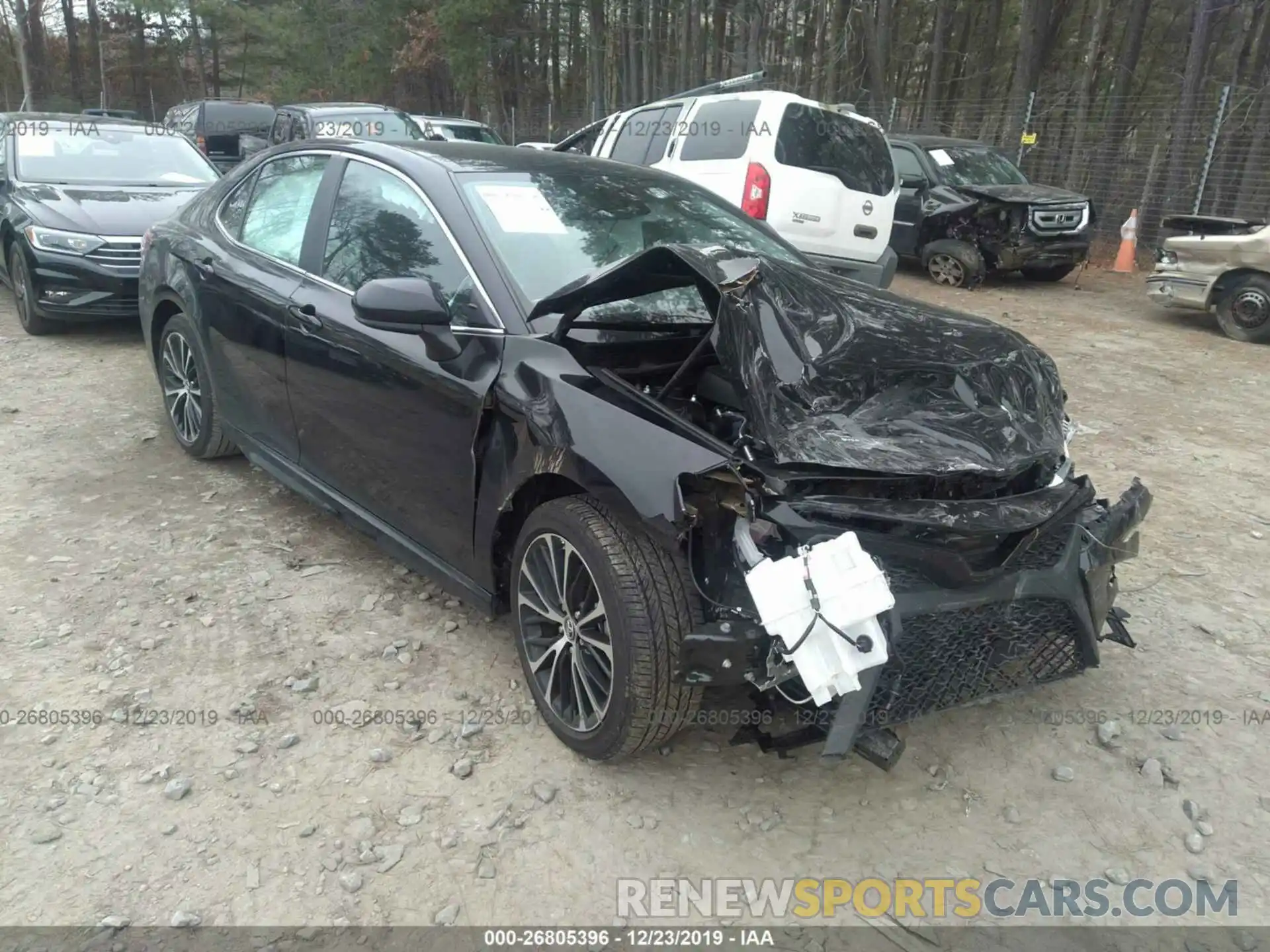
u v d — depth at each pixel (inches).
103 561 157.6
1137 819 110.6
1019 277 523.8
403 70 1238.3
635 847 103.0
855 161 332.2
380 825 104.3
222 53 1708.9
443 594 151.4
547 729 120.5
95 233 278.1
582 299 117.9
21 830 101.4
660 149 340.5
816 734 102.9
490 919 93.6
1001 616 103.6
